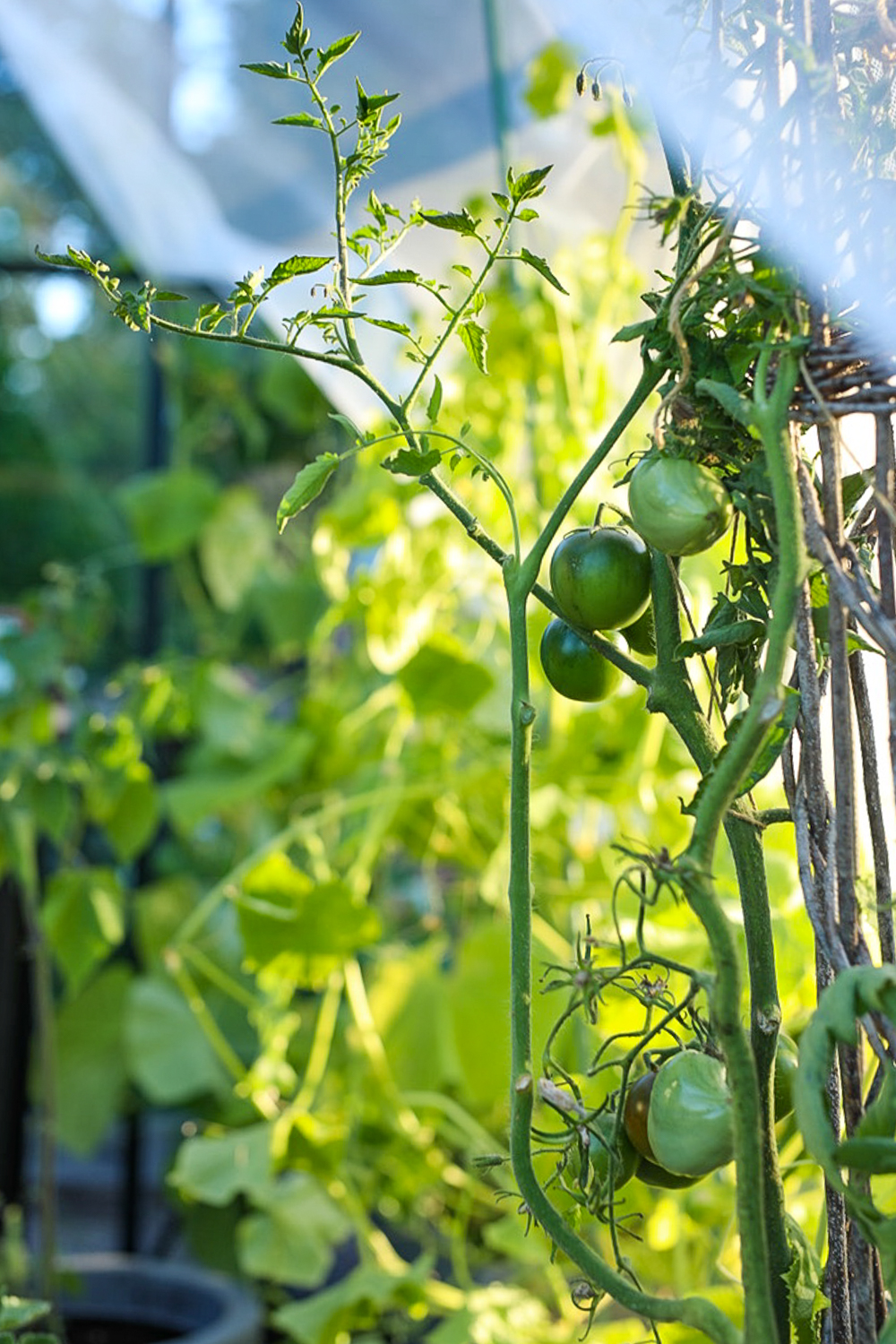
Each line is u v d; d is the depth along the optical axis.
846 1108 0.45
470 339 0.51
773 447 0.41
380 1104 1.38
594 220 1.51
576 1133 0.48
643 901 0.43
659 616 0.50
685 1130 0.44
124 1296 1.47
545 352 1.38
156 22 1.51
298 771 1.62
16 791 1.48
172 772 2.11
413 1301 1.17
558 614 0.52
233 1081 1.82
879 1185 0.68
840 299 0.44
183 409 2.26
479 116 1.40
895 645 0.42
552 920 1.33
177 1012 1.63
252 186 1.61
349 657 1.86
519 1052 0.45
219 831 2.30
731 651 0.50
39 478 3.67
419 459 0.49
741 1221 0.40
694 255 0.45
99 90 1.60
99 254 3.32
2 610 1.71
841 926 0.45
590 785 1.26
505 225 0.49
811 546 0.44
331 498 2.29
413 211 0.50
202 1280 1.46
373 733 1.72
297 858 1.77
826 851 0.46
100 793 1.54
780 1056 0.51
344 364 0.50
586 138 1.41
